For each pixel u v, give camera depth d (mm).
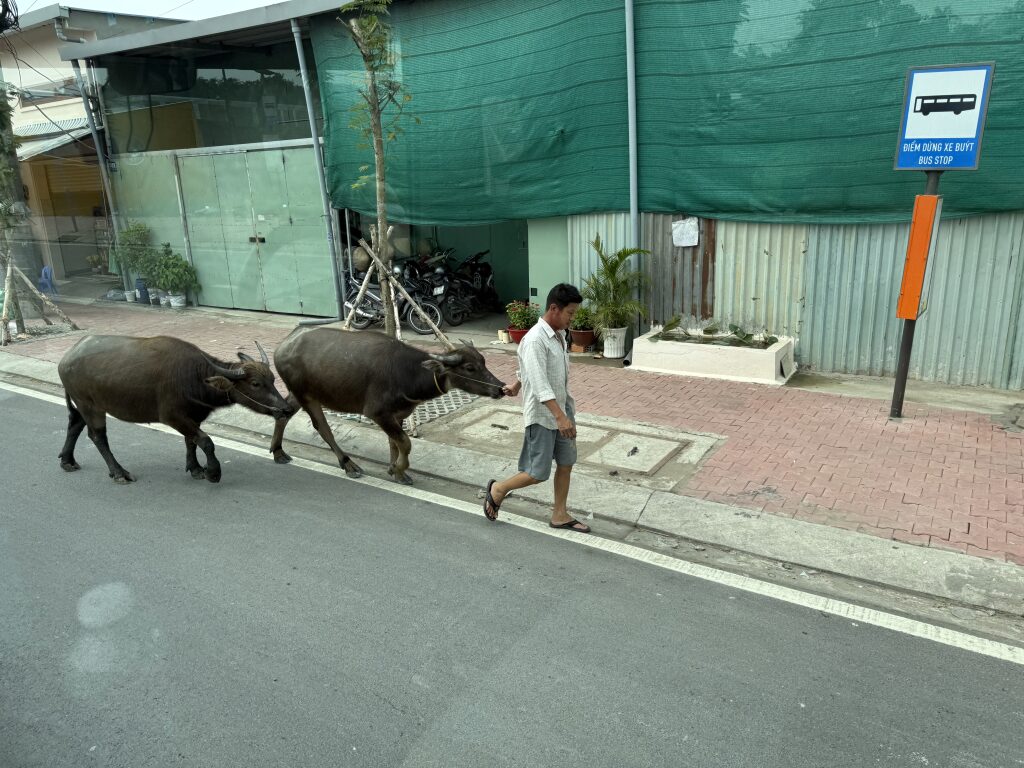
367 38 7773
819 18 7918
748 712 3438
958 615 4199
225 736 3346
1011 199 7477
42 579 4777
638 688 3619
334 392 6180
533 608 4340
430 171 11062
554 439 5062
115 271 16719
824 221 8492
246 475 6633
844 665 3768
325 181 12656
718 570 4754
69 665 3883
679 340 9250
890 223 8195
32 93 16281
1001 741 3234
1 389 9875
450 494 6090
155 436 7840
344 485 6344
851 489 5734
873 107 7879
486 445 7051
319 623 4223
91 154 16219
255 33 12328
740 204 8883
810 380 8734
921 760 3133
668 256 9633
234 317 14453
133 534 5426
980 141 6254
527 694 3592
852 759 3145
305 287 13859
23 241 16594
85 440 7688
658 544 5129
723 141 8781
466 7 9984
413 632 4121
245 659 3902
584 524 5375
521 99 9922
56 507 5953
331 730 3371
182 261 15383
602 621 4191
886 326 8531
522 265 13562
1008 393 7984
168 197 15305
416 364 5898
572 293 4777
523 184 10320
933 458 6297
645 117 9125
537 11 9469
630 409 7840
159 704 3568
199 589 4617
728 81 8555
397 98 10844
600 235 10016
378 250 8297
